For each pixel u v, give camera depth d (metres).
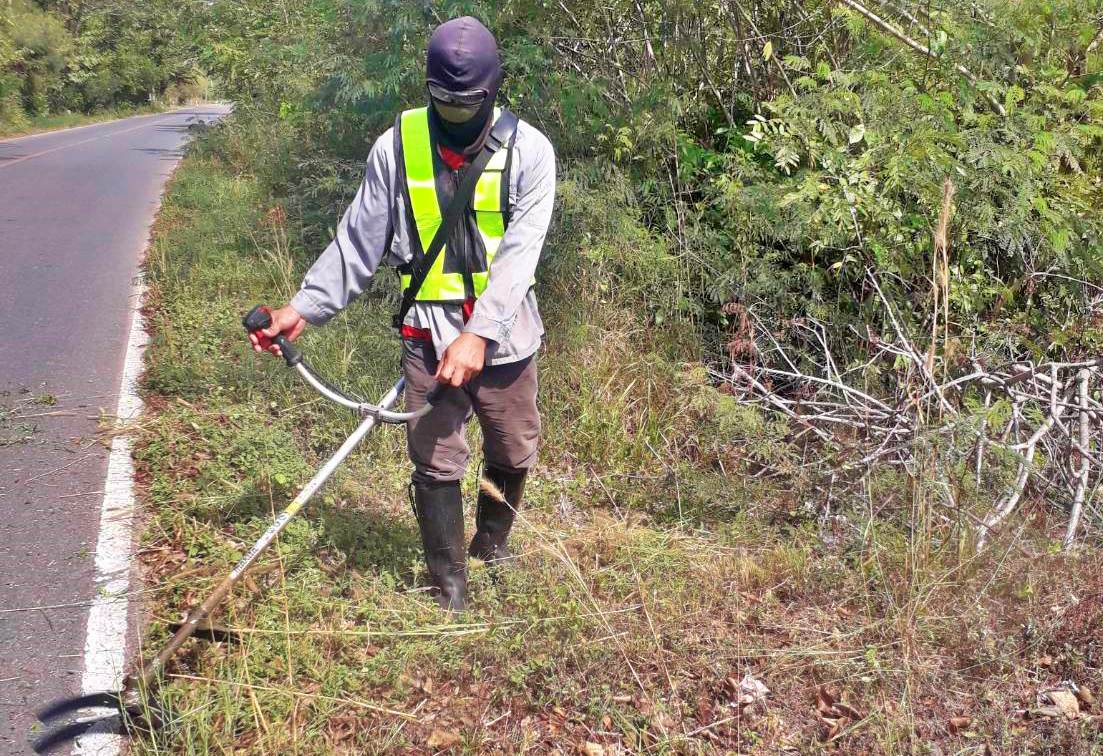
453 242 2.92
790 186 5.44
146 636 3.08
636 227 5.82
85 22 43.66
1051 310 5.39
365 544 3.66
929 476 3.66
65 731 2.64
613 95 6.38
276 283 7.09
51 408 4.95
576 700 2.88
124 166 17.61
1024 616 3.27
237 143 15.13
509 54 6.07
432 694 2.92
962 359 4.80
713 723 2.83
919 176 5.12
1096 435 4.38
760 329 5.37
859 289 5.66
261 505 3.87
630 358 5.19
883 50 6.21
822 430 4.59
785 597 3.56
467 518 4.04
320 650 3.00
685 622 3.27
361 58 6.68
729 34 6.46
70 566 3.48
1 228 10.07
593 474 4.59
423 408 3.00
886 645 3.15
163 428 4.62
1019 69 6.09
